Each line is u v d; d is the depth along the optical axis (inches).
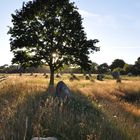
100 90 1088.2
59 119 359.6
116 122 415.8
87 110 509.7
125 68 4224.9
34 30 1798.7
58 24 1784.0
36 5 1807.3
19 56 1801.2
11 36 1804.9
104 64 5541.3
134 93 1301.7
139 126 464.4
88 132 340.5
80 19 1814.7
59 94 601.9
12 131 304.0
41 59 1808.6
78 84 1544.0
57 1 1829.5
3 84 690.8
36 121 342.6
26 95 525.7
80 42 1769.2
